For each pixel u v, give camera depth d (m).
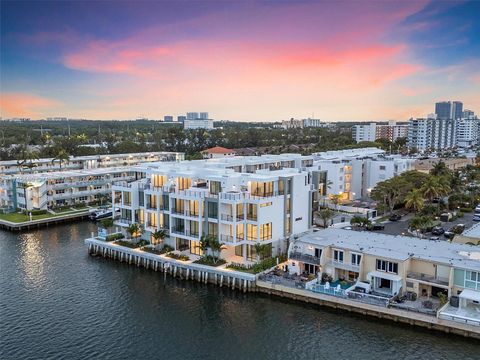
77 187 135.88
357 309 62.31
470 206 126.25
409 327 58.44
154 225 89.25
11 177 131.25
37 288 74.44
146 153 198.50
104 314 65.00
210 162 111.12
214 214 79.38
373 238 75.25
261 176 82.75
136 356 53.94
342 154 166.88
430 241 73.44
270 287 69.44
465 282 60.28
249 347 55.50
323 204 126.94
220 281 73.81
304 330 58.94
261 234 78.00
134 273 81.25
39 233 110.12
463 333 55.25
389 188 116.94
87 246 96.00
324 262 70.75
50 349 55.66
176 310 65.94
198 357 53.56
